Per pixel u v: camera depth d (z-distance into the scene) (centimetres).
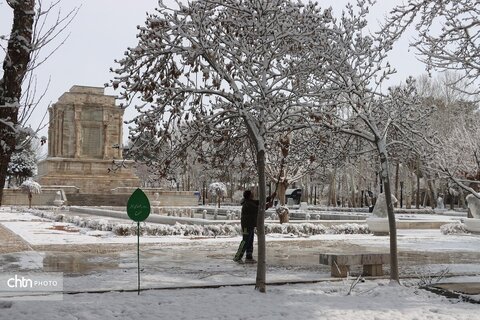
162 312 768
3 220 3148
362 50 1046
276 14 926
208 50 916
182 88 916
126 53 888
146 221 2975
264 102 929
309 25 952
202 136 969
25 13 648
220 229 2233
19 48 643
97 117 6781
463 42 973
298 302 860
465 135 2444
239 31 947
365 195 7312
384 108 1145
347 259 1130
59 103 6675
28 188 5169
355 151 1256
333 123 1064
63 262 1351
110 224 2322
